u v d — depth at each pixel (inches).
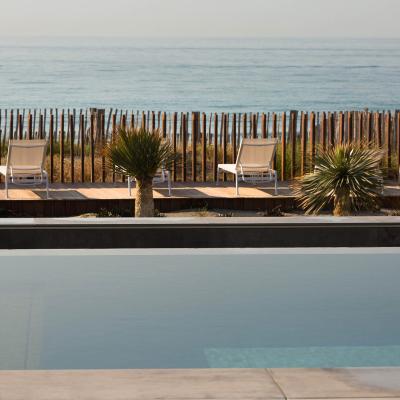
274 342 183.9
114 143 463.2
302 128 580.1
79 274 214.5
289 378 125.0
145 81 2628.0
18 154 494.9
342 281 217.0
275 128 590.2
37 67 3031.5
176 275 216.7
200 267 217.2
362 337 187.6
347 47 4960.6
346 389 121.0
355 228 213.2
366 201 478.3
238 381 124.0
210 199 503.5
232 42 5196.9
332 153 488.7
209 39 5167.3
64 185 554.3
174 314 197.3
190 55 3914.9
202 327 190.9
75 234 208.1
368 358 177.0
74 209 490.6
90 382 124.1
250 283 215.6
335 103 2301.9
